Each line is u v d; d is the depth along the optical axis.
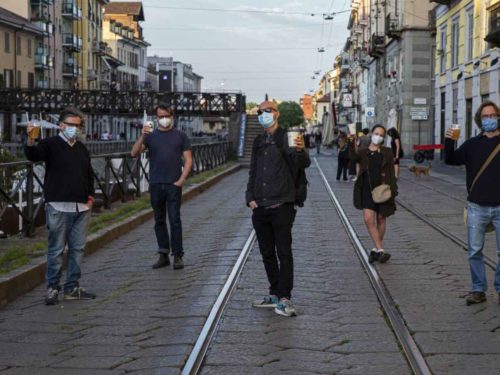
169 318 7.30
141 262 10.48
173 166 9.88
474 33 32.41
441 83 39.06
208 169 29.52
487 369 5.65
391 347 6.30
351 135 14.27
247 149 45.25
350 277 9.31
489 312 7.40
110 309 7.75
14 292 8.27
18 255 9.60
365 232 13.13
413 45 44.75
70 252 8.19
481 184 7.62
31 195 11.24
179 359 5.93
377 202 9.97
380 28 56.84
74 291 8.23
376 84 60.44
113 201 16.12
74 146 8.10
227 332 6.81
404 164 37.50
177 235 9.91
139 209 15.35
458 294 8.24
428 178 27.64
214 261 10.37
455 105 36.25
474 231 7.71
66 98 54.16
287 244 7.44
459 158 7.86
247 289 8.61
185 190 20.00
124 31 105.81
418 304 7.77
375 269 9.77
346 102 75.81
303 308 7.70
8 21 62.31
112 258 10.84
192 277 9.32
